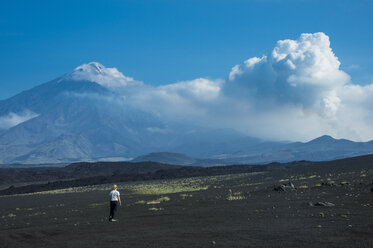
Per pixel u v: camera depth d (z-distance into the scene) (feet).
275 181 174.81
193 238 49.80
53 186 404.36
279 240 44.83
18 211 126.62
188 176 468.34
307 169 237.86
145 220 70.69
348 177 140.05
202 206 87.30
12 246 54.44
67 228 67.62
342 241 42.32
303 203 76.89
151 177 456.04
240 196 103.86
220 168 565.53
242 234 49.83
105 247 48.11
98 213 91.50
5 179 577.43
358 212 61.00
